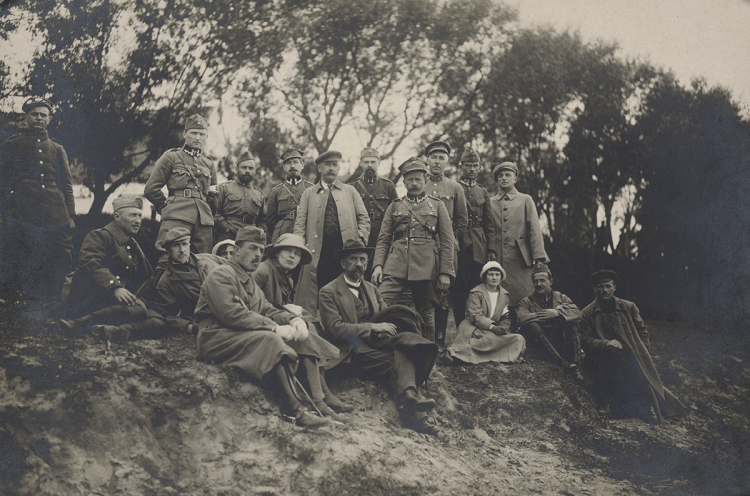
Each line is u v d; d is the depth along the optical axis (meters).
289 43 11.79
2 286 7.39
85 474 5.38
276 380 6.18
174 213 7.86
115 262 6.90
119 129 9.96
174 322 6.89
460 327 8.55
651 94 12.19
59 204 8.00
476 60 12.42
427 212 8.24
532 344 8.81
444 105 12.23
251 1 11.30
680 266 11.40
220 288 6.37
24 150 7.91
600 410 8.56
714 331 10.74
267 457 5.82
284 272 7.00
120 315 6.61
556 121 12.09
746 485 8.10
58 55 9.64
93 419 5.63
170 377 6.04
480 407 7.81
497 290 8.70
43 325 6.45
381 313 7.25
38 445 5.43
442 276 8.11
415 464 6.27
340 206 8.06
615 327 9.06
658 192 11.76
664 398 8.95
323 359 6.72
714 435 8.70
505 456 7.21
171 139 10.35
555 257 11.38
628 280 11.32
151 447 5.66
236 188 8.48
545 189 11.82
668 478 7.86
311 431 6.09
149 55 10.31
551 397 8.13
